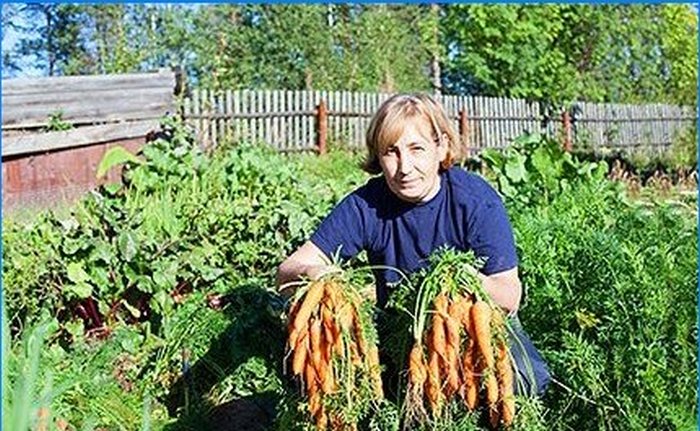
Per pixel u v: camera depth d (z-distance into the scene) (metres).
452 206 3.73
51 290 5.90
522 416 3.54
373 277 3.88
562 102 25.50
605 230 5.42
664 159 23.72
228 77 27.22
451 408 3.50
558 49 27.23
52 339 5.71
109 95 15.18
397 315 3.63
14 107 14.68
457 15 26.91
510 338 3.70
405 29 31.25
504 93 26.64
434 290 3.48
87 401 4.71
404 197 3.70
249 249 6.45
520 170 8.22
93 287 6.00
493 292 3.64
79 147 13.33
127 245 5.89
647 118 26.95
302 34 27.67
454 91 29.64
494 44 26.36
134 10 30.39
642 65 32.03
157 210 6.61
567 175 8.20
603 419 4.25
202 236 6.38
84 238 5.93
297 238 6.65
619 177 16.30
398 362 3.59
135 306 6.10
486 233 3.68
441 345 3.42
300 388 3.62
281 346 5.15
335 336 3.44
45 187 13.07
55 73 31.84
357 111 20.94
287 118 20.02
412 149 3.62
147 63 28.73
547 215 5.82
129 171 8.88
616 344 4.31
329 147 20.38
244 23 28.75
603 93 29.17
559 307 4.58
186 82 18.34
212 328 5.30
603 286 4.46
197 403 5.10
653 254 4.59
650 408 4.22
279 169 9.40
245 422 4.70
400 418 3.52
